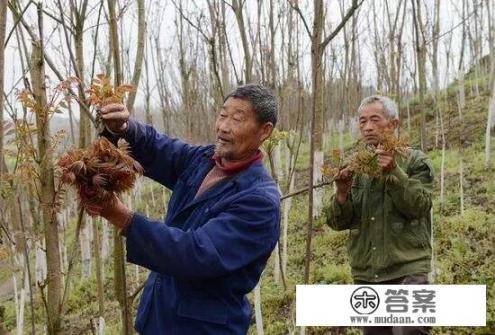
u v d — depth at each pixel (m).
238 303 1.75
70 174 1.34
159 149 1.96
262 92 1.75
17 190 2.07
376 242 2.88
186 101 7.26
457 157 8.80
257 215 1.64
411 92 15.04
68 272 1.61
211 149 1.91
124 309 1.84
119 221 1.45
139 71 2.04
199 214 1.72
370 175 2.53
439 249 5.55
